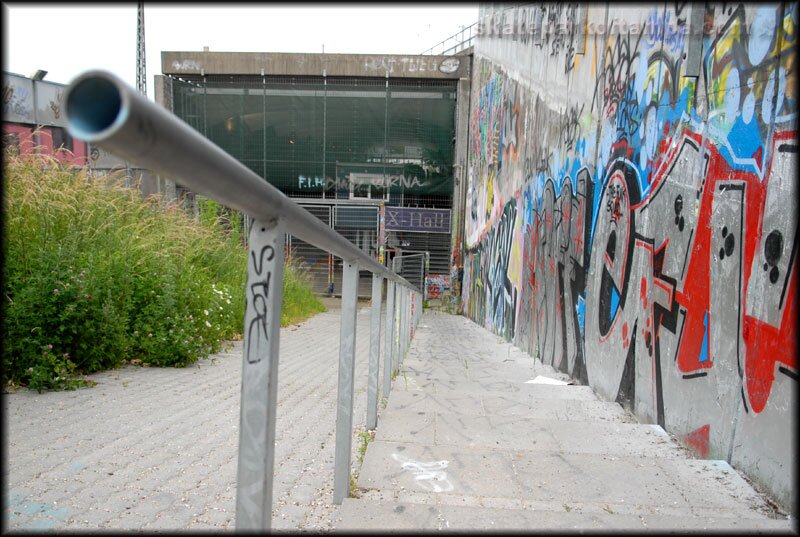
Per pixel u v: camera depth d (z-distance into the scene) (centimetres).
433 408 376
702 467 250
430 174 1995
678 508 209
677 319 321
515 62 1027
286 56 1920
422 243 2012
